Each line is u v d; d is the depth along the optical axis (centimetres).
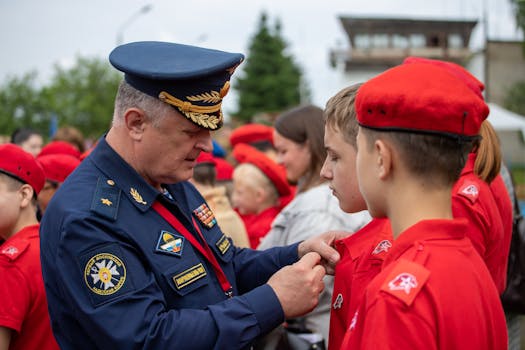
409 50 3247
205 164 355
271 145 525
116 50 200
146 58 193
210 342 176
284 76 4794
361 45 3341
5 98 2941
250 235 419
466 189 224
